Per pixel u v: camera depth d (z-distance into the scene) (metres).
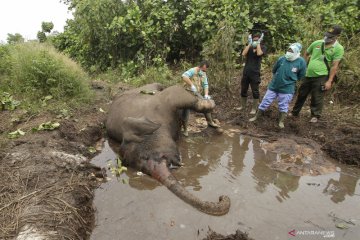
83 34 9.92
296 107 6.55
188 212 3.96
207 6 8.88
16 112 6.47
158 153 4.77
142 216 3.91
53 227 3.40
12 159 4.53
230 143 5.82
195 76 5.99
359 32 8.72
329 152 5.42
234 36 8.20
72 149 5.07
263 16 8.85
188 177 4.74
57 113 6.39
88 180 4.45
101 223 3.80
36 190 3.94
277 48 8.88
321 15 8.98
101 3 9.48
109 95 7.74
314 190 4.49
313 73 6.04
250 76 6.45
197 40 9.23
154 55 9.47
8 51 9.21
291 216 3.94
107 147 5.62
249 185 4.57
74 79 7.32
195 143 5.77
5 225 3.36
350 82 7.14
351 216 3.97
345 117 6.50
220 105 7.30
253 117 6.61
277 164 5.11
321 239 3.58
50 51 7.88
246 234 3.57
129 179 4.65
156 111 5.35
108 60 10.15
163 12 9.12
